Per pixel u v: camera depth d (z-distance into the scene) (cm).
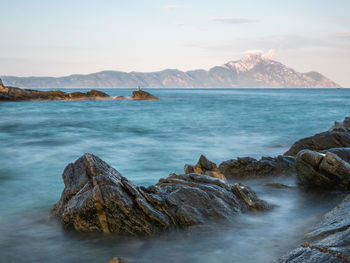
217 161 1582
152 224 691
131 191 732
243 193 840
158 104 6706
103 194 698
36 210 898
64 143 2122
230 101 8181
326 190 977
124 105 6250
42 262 602
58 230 745
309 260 455
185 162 1559
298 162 1043
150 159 1625
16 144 2070
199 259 588
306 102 7706
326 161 977
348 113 4509
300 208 848
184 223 707
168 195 760
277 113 4512
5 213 870
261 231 696
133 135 2516
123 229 695
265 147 1981
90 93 8275
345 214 640
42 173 1348
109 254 625
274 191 1000
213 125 3155
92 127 2997
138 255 614
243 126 3069
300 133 2608
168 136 2464
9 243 680
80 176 812
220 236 676
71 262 602
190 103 7119
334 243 475
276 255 586
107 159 1622
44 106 5697
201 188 812
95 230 707
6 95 6575
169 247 640
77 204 714
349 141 1389
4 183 1191
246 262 569
